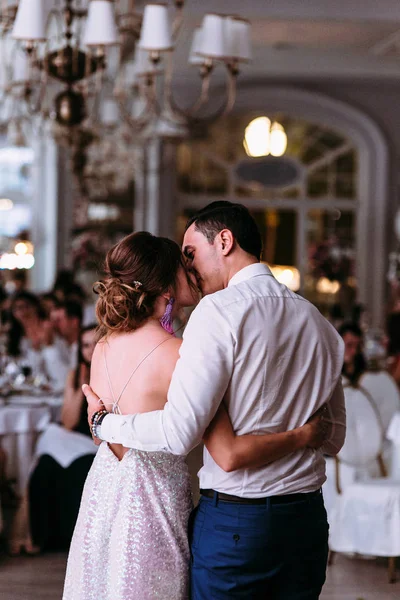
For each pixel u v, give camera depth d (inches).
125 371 93.0
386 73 536.1
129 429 86.6
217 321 86.1
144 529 91.5
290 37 482.0
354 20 403.9
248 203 568.7
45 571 204.1
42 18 215.8
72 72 227.1
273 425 88.7
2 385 278.7
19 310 303.0
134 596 90.6
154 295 94.5
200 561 89.6
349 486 211.3
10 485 257.6
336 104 552.7
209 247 94.0
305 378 90.7
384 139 560.1
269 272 93.4
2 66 303.0
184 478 95.1
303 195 571.2
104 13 225.1
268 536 87.7
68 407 223.8
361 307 455.2
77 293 373.1
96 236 508.4
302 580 90.6
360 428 217.9
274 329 88.1
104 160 489.7
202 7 389.4
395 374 299.9
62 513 219.3
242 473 88.3
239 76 539.8
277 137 566.6
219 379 84.7
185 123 293.3
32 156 527.2
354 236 572.7
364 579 203.2
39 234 527.2
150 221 534.3
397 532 202.7
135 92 347.6
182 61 497.7
